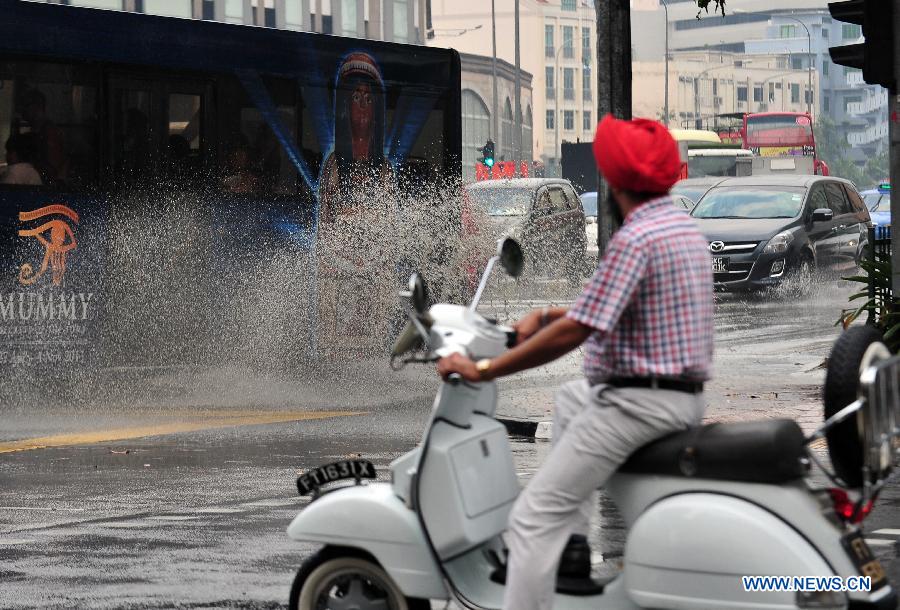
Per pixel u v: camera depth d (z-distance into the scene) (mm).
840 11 15977
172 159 21094
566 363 25016
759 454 6504
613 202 6906
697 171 82750
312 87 22984
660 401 6641
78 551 10641
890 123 18188
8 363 19031
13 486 13484
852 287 38125
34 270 19344
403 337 7223
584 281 38969
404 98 24375
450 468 7180
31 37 19484
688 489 6656
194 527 11523
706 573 6535
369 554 7449
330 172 23156
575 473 6762
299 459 15039
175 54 21203
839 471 7066
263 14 87875
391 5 101250
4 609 8977
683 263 6629
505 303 32688
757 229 35031
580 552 7223
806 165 75688
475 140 146250
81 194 19938
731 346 26109
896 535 10867
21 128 19359
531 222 37656
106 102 20312
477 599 7195
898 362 6570
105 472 14273
